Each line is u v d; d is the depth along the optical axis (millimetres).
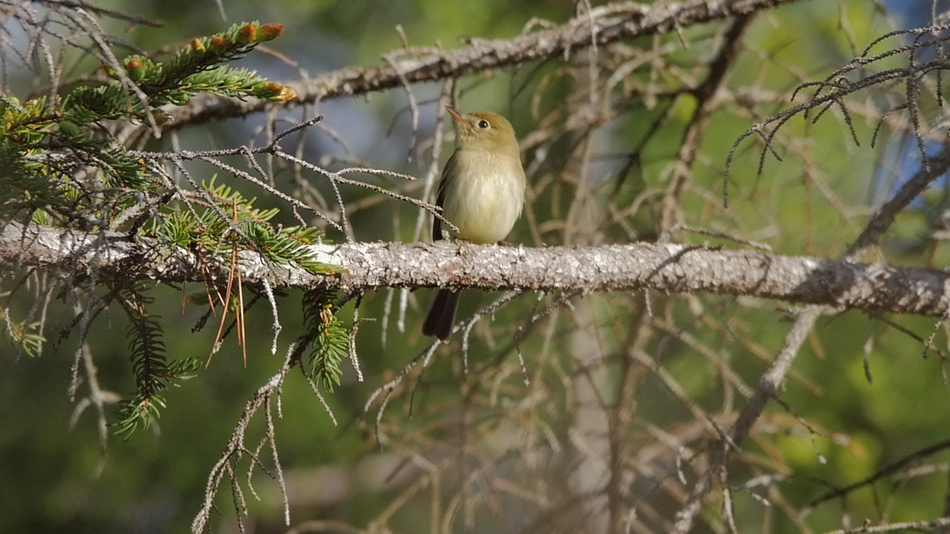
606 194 13680
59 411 12219
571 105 10938
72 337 12008
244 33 5508
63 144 5582
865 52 5938
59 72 5898
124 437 6266
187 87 5695
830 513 12156
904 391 12203
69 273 5504
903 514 12008
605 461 10672
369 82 9641
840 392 12414
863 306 8094
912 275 8047
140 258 5949
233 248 5992
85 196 5672
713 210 11375
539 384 10453
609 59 11828
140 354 6312
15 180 5355
